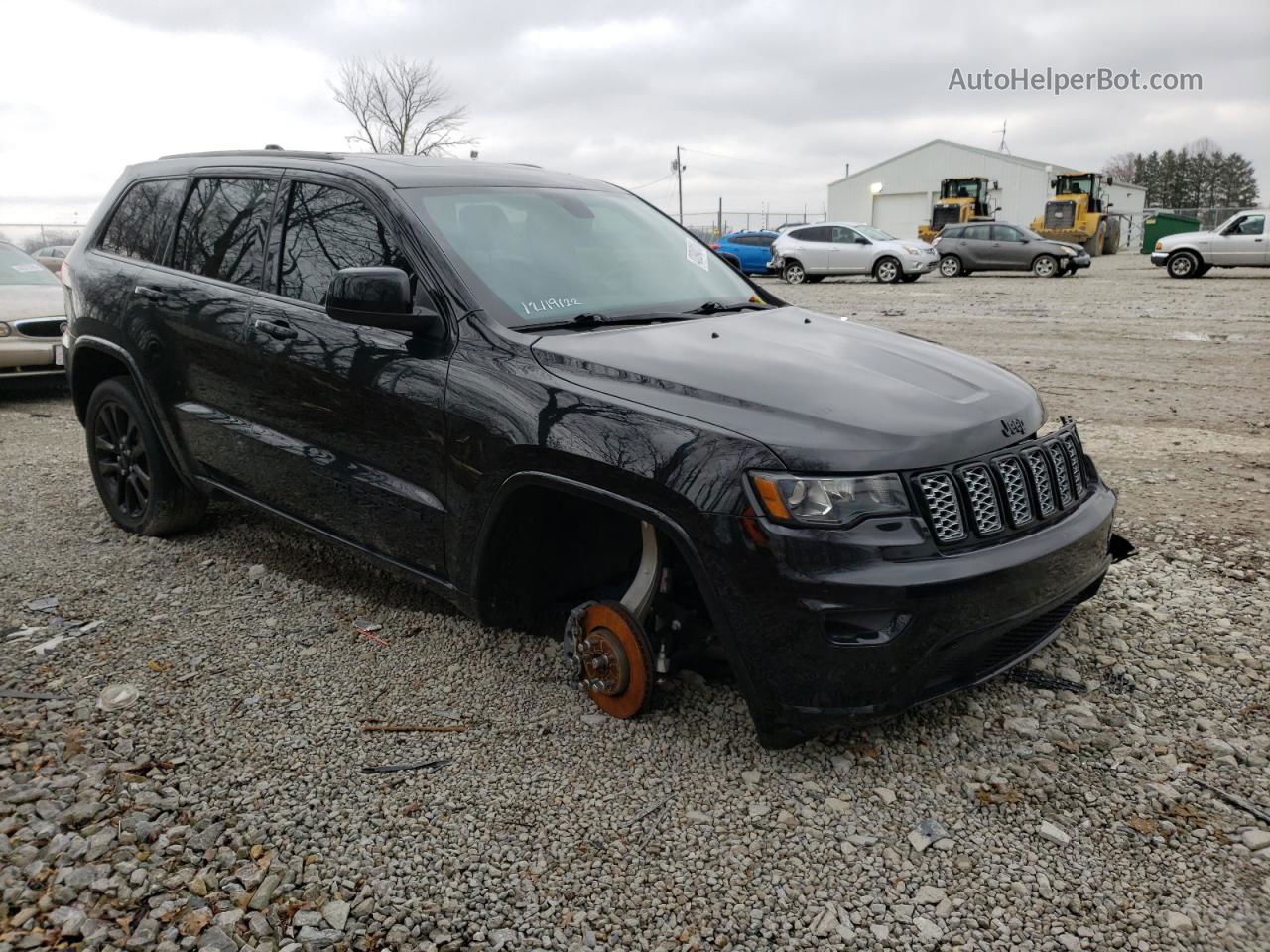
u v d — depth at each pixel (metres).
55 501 5.32
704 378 2.79
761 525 2.49
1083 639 3.62
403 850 2.47
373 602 3.96
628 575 3.44
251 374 3.77
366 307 3.05
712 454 2.56
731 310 3.70
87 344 4.57
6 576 4.19
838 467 2.49
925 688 2.65
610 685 3.02
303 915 2.25
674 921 2.25
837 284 25.84
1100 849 2.50
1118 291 20.44
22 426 7.43
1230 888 2.36
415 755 2.89
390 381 3.24
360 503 3.45
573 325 3.24
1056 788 2.74
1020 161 51.66
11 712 3.06
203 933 2.19
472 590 3.13
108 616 3.80
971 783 2.76
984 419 2.79
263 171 3.96
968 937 2.21
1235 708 3.16
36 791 2.65
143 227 4.53
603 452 2.71
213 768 2.80
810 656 2.51
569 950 2.17
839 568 2.46
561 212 3.78
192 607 3.90
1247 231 23.72
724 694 3.20
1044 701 3.20
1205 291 19.81
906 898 2.33
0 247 9.17
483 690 3.26
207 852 2.45
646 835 2.54
